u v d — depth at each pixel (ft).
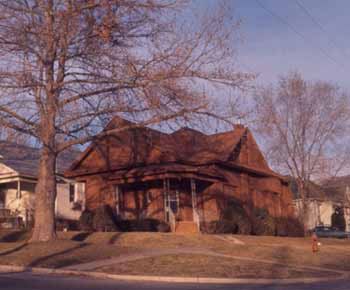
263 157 138.92
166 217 110.83
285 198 148.46
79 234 91.71
